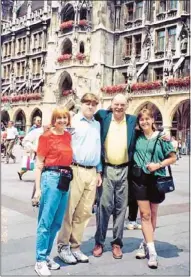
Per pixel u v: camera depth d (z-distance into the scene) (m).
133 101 34.56
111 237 6.74
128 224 7.43
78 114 5.69
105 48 39.62
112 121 5.79
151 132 5.73
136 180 5.61
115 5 40.72
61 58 40.94
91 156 5.48
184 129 33.22
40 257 4.96
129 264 5.39
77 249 5.55
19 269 4.98
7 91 50.31
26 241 6.17
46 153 5.16
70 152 5.20
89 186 5.51
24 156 12.97
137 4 39.16
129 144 5.66
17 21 50.78
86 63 39.69
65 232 5.44
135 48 39.00
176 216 8.41
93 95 5.57
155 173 5.52
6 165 18.44
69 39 40.91
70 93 39.69
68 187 5.12
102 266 5.29
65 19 42.41
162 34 36.59
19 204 9.01
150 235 5.52
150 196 5.61
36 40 48.25
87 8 39.81
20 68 50.16
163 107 32.28
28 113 45.44
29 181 13.07
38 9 49.00
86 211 5.51
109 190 5.62
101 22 39.22
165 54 35.56
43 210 5.07
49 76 42.94
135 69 35.50
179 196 11.34
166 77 32.16
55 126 5.22
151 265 5.23
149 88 33.47
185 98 30.59
